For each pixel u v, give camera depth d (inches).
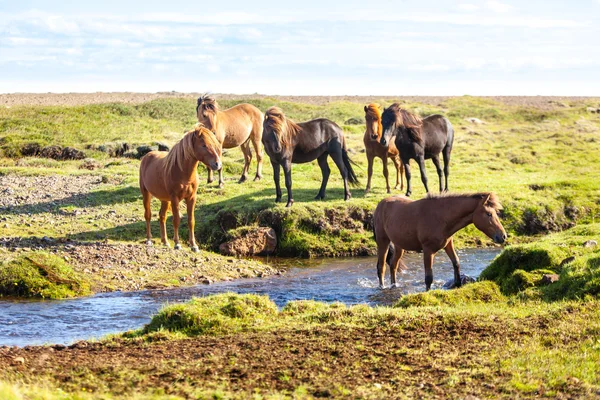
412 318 421.7
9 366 339.9
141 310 537.6
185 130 1756.9
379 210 595.5
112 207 884.6
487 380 314.8
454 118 2058.3
